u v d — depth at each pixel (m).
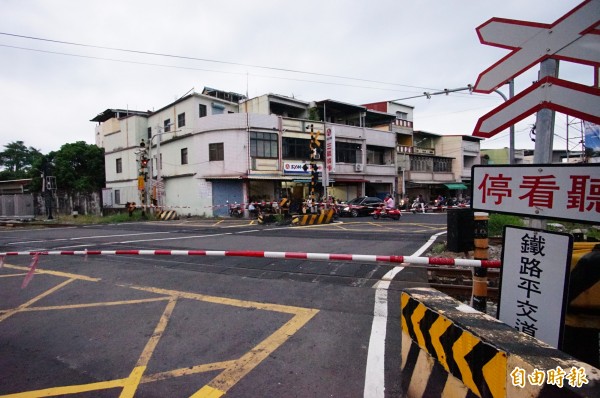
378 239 10.24
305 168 16.91
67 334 3.89
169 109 26.59
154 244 10.03
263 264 6.99
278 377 2.88
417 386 2.30
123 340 3.69
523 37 2.41
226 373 2.97
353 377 2.84
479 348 1.74
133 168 28.66
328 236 11.14
